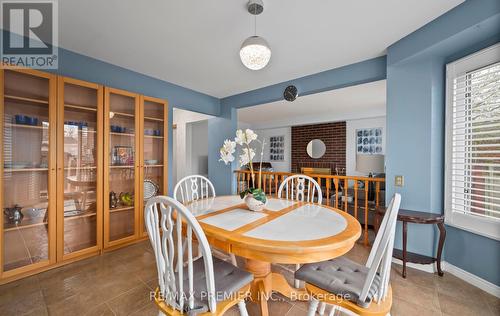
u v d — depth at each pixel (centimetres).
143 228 282
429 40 189
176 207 94
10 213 193
